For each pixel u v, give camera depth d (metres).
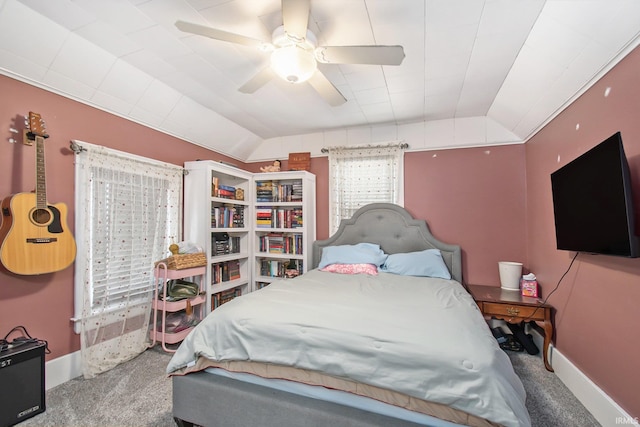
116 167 2.38
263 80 1.92
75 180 2.14
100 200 2.27
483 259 3.09
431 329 1.33
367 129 3.53
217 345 1.54
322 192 3.74
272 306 1.65
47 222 1.88
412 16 1.65
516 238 2.99
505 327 2.95
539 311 2.30
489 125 3.09
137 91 2.39
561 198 1.95
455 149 3.22
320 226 3.73
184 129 3.02
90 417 1.69
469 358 1.14
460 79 2.35
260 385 1.47
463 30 1.76
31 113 1.84
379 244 3.33
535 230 2.71
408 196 3.36
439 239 3.24
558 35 1.66
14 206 1.74
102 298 2.28
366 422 1.22
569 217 1.85
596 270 1.73
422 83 2.43
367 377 1.23
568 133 2.05
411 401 1.19
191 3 1.57
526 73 2.11
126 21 1.71
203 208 2.99
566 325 2.08
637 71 1.38
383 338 1.28
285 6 1.29
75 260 2.14
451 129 3.21
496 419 1.03
